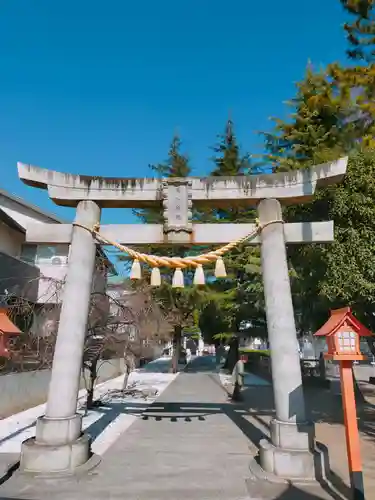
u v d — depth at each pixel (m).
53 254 19.19
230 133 22.52
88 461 6.51
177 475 6.14
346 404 5.16
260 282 17.25
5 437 8.56
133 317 12.55
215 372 26.67
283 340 6.59
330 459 6.94
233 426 9.88
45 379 13.34
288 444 6.07
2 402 10.56
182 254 20.83
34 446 6.15
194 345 64.06
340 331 5.31
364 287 7.35
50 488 5.49
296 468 5.83
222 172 22.33
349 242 7.63
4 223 17.09
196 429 9.55
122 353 15.19
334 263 7.70
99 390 16.72
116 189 7.71
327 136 10.99
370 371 27.92
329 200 8.20
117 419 10.74
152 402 13.73
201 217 21.25
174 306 23.05
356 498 4.80
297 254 9.16
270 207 7.43
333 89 11.73
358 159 8.09
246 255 18.59
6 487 5.50
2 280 13.84
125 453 7.41
